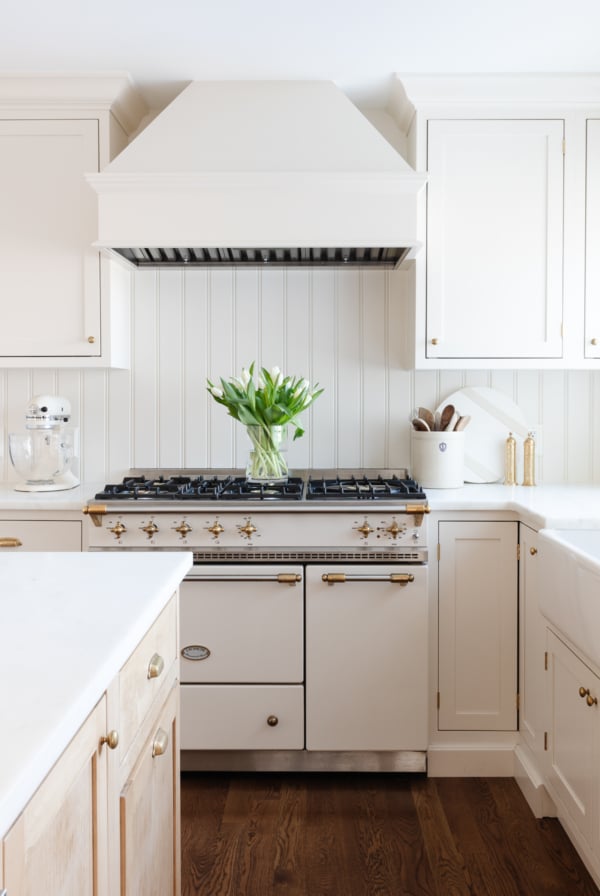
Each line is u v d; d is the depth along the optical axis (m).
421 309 2.54
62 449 2.70
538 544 2.08
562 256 2.53
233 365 2.87
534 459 2.77
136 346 2.87
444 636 2.39
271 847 2.00
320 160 2.40
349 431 2.88
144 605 1.10
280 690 2.32
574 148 2.53
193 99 2.48
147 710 1.16
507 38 2.25
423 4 2.06
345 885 1.84
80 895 0.84
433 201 2.53
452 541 2.37
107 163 2.54
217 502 2.31
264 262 2.76
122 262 2.64
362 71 2.47
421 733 2.33
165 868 1.29
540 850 1.98
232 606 2.31
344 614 2.31
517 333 2.55
